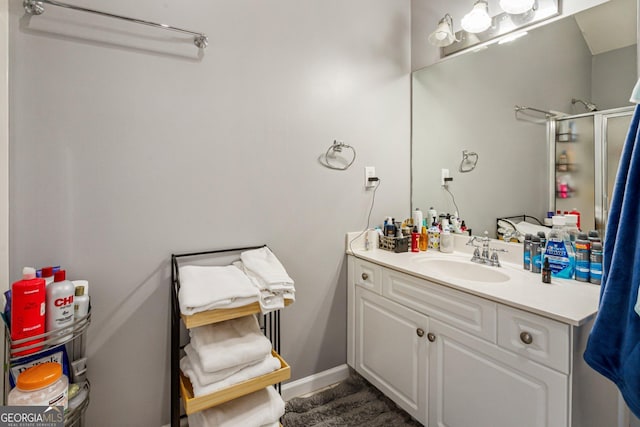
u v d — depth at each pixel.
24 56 1.09
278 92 1.60
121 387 1.29
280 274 1.26
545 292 1.14
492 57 1.66
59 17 1.14
